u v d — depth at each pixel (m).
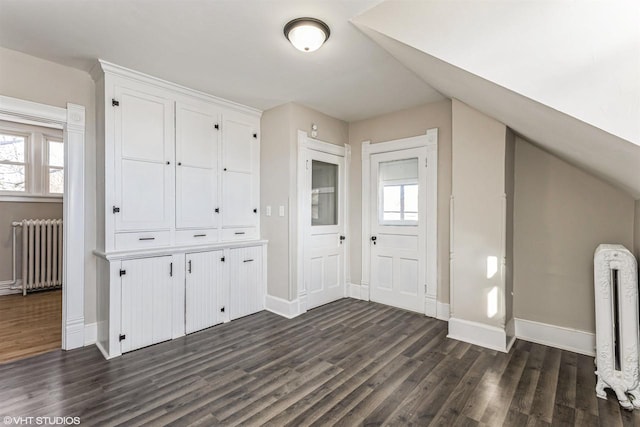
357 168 4.26
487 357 2.58
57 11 1.92
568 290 2.77
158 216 2.95
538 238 2.91
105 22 2.04
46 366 2.40
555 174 2.83
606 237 2.62
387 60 2.54
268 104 3.62
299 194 3.63
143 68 2.71
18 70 2.44
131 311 2.66
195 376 2.26
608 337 2.06
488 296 2.79
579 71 1.36
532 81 1.47
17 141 4.53
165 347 2.75
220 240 3.46
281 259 3.62
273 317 3.53
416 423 1.77
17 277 4.44
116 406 1.91
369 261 4.13
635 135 1.27
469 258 2.90
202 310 3.16
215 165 3.41
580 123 1.41
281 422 1.77
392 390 2.09
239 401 1.97
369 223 4.13
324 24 2.05
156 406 1.91
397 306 3.87
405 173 3.80
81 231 2.74
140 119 2.83
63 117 2.64
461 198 2.95
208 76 2.87
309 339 2.93
